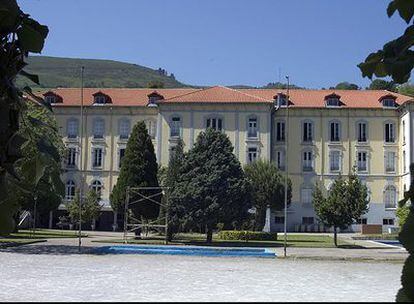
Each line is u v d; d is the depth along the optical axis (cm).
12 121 235
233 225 4650
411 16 214
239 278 1958
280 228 6856
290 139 6962
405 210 208
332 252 3584
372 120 6912
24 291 1515
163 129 6744
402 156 6700
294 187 6906
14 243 3588
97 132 7144
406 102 6438
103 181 7069
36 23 237
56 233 5478
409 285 189
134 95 7350
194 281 1834
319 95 7181
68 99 7269
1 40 233
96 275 1994
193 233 5797
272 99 7100
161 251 3384
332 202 4431
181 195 4469
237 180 4534
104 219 6975
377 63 223
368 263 2833
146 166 4791
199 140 4612
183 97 6812
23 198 271
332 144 6919
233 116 6725
